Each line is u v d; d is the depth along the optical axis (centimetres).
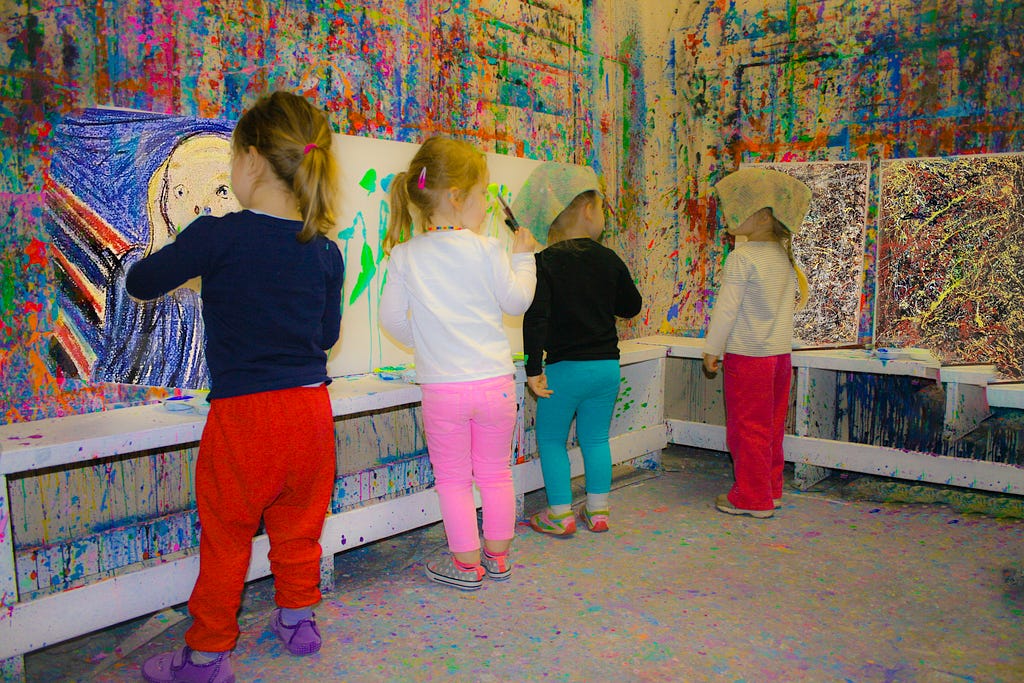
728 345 275
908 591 217
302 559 180
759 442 274
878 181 326
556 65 317
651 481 325
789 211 267
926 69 311
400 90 256
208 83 208
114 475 191
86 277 190
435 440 212
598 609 207
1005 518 277
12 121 175
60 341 188
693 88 369
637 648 186
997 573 230
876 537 259
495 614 205
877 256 328
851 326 333
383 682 171
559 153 322
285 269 162
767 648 186
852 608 207
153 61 197
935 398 301
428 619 202
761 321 269
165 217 202
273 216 163
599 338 249
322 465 175
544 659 181
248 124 163
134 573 183
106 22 187
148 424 184
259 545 204
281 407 161
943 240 311
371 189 246
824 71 335
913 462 294
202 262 156
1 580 163
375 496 239
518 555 245
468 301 207
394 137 255
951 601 211
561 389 247
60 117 182
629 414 330
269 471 162
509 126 298
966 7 301
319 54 232
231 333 160
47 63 179
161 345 205
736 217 272
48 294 185
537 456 289
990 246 300
